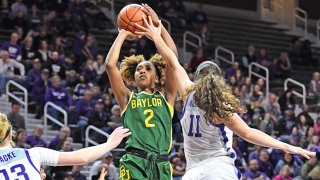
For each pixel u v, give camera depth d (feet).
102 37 81.30
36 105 62.08
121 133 22.02
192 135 23.56
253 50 86.38
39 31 71.05
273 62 87.15
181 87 24.30
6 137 21.12
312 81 83.56
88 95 61.98
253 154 60.75
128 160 25.44
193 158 23.67
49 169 51.49
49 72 65.21
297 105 79.15
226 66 85.46
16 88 63.87
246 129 22.80
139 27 25.77
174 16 90.07
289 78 86.79
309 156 22.52
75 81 65.72
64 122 59.88
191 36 90.07
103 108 62.13
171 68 24.86
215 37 93.04
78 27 77.97
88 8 81.71
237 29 97.40
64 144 52.65
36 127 56.65
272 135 67.62
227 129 23.50
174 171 53.93
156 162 25.46
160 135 25.81
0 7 74.95
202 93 22.97
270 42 97.50
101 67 69.56
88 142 58.75
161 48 25.13
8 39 73.41
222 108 22.70
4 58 63.67
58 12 80.89
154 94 26.32
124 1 90.79
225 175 22.99
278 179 57.72
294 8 105.40
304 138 66.49
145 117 25.88
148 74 26.45
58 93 61.77
